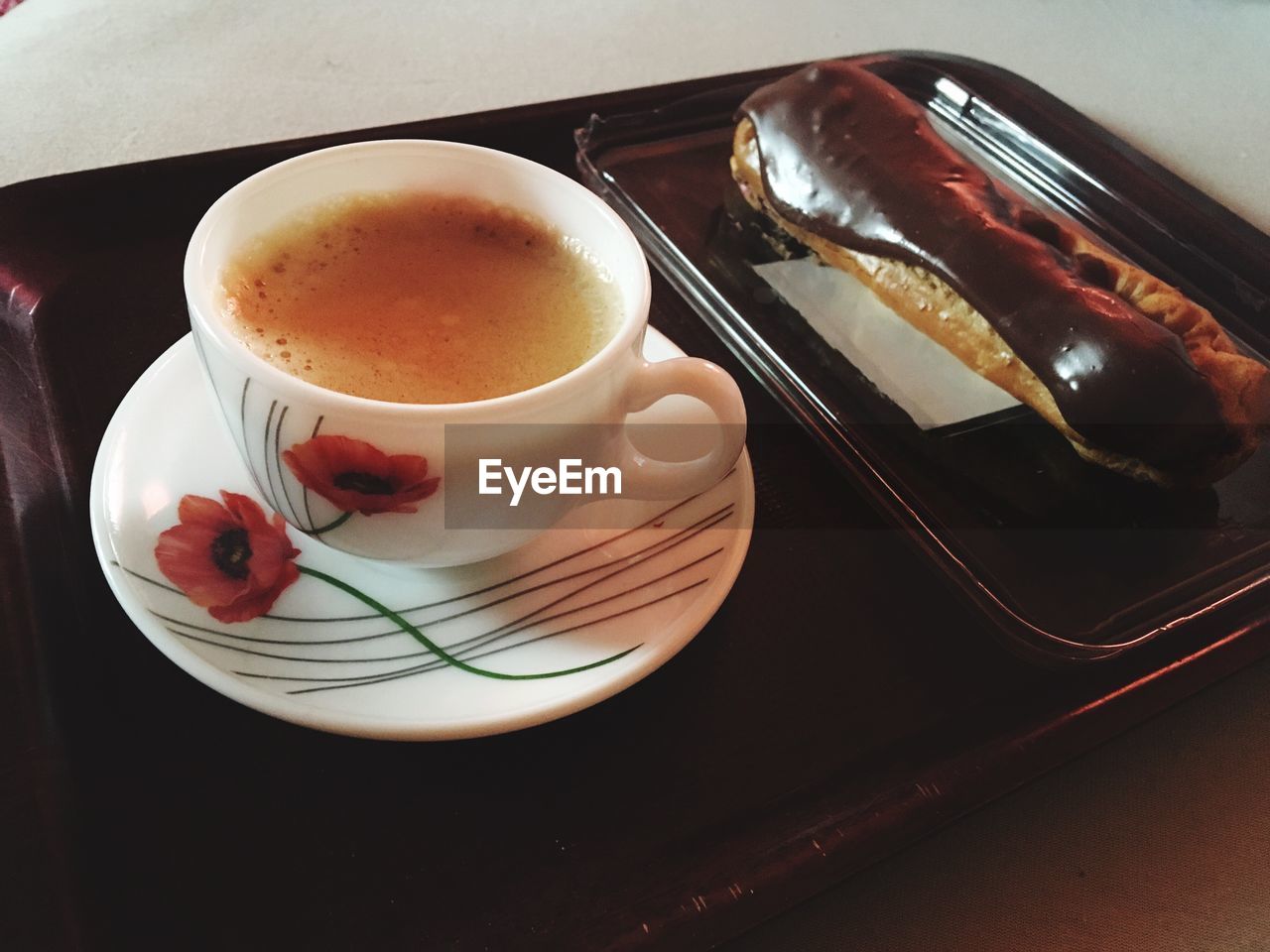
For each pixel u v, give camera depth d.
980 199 0.31
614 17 0.46
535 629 0.21
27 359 0.26
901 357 0.31
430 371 0.22
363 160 0.24
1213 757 0.24
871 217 0.31
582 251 0.24
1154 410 0.27
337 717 0.19
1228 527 0.28
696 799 0.21
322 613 0.21
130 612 0.20
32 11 0.41
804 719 0.22
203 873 0.18
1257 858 0.23
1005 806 0.23
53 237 0.29
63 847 0.18
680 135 0.38
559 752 0.21
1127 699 0.23
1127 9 0.52
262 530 0.22
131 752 0.20
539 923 0.18
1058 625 0.25
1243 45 0.51
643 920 0.19
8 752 0.19
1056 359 0.28
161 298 0.28
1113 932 0.21
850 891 0.21
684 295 0.32
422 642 0.20
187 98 0.38
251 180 0.22
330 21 0.43
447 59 0.42
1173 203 0.38
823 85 0.34
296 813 0.19
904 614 0.25
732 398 0.21
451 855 0.19
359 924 0.18
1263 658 0.26
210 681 0.19
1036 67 0.47
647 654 0.21
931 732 0.22
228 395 0.19
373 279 0.23
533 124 0.36
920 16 0.49
